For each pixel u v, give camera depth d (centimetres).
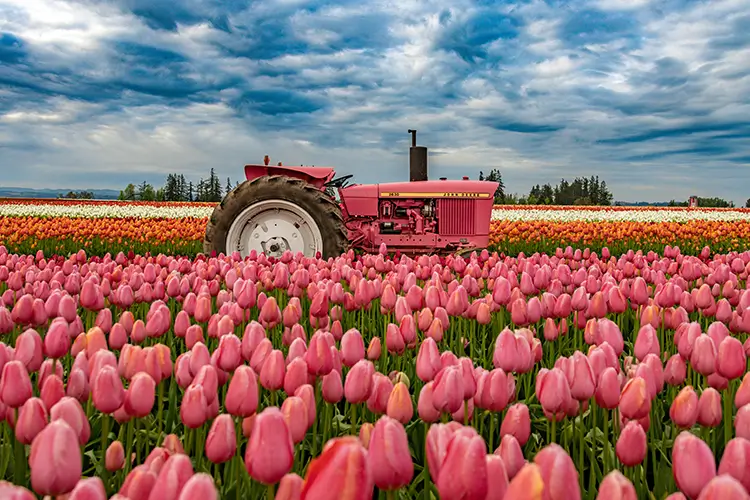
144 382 218
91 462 295
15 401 217
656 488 250
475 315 427
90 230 1404
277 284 491
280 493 142
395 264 664
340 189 956
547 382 225
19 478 226
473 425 253
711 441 291
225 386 331
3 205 2864
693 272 579
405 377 332
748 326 364
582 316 415
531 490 113
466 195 941
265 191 822
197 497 128
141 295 477
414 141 1002
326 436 276
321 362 247
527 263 577
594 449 246
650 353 267
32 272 516
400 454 149
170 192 9488
